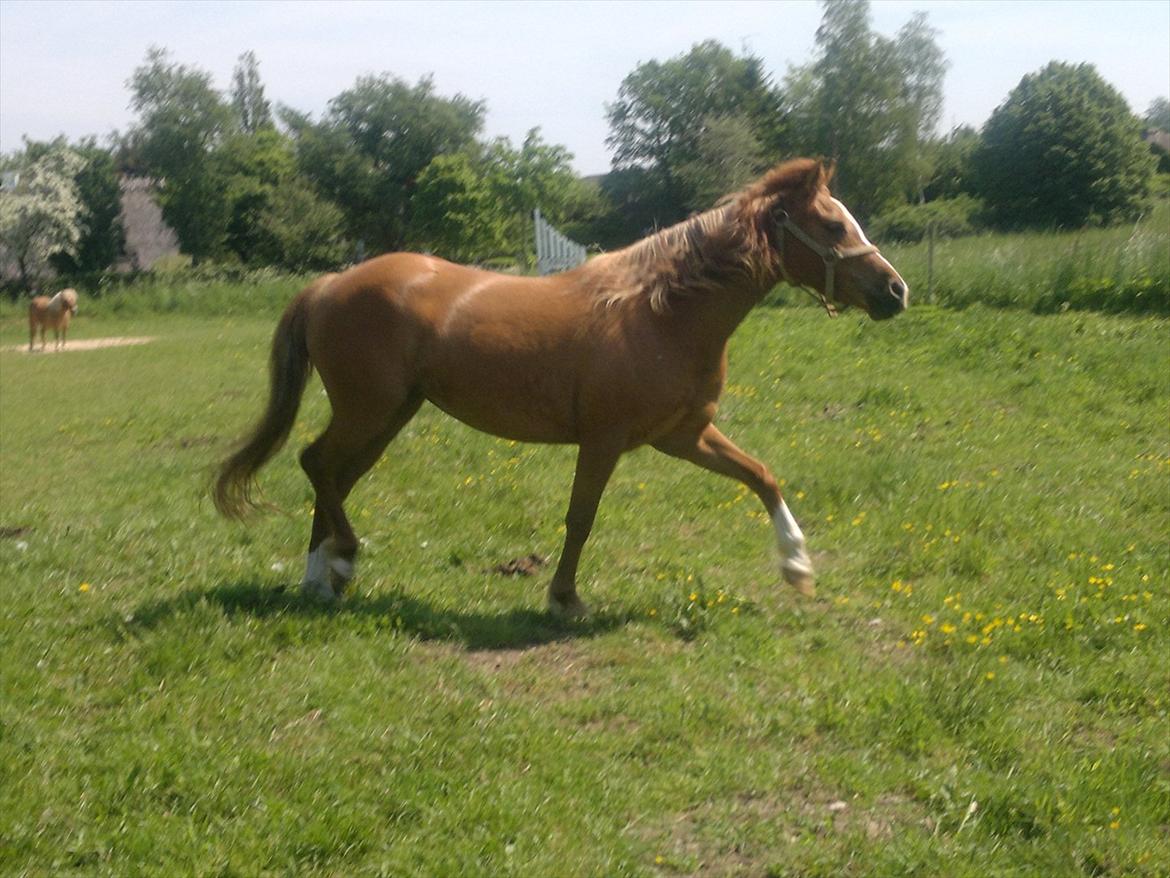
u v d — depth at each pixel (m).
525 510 8.05
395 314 5.91
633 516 7.87
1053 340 13.41
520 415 5.89
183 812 4.02
